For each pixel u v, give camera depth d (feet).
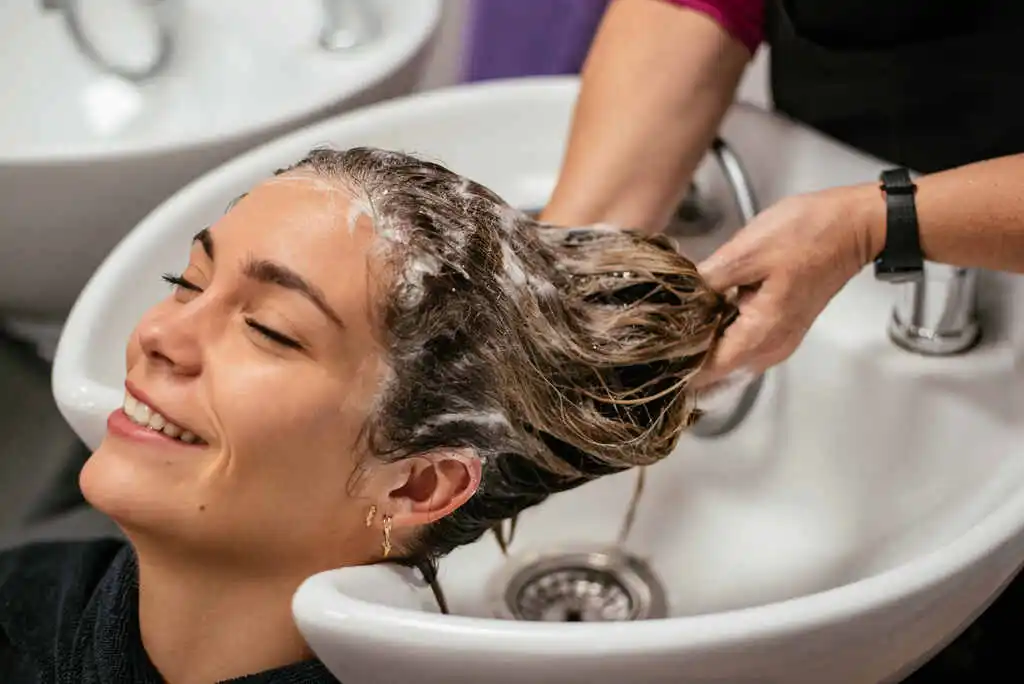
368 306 1.57
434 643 1.34
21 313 2.90
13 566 2.16
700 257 2.51
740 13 2.33
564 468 1.79
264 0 3.49
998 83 2.21
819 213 1.93
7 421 2.71
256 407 1.57
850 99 2.44
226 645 1.79
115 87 3.46
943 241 1.91
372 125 2.56
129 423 1.68
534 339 1.68
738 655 1.37
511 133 2.65
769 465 2.40
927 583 1.46
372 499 1.69
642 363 1.80
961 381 2.12
